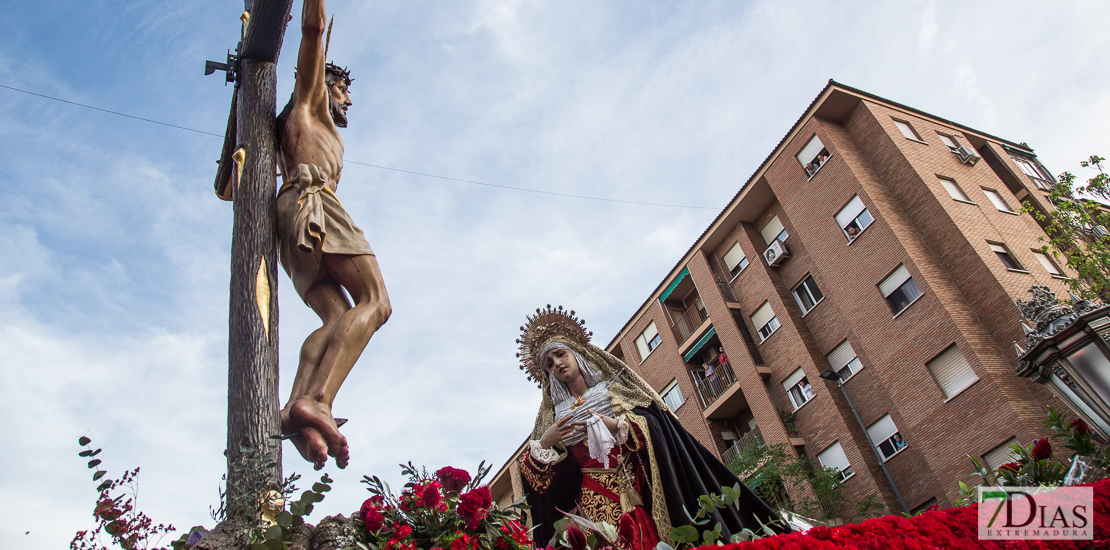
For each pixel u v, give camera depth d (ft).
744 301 97.60
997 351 69.97
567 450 15.46
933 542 10.53
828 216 87.04
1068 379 24.40
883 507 72.13
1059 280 75.41
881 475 76.48
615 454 14.53
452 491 11.17
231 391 12.88
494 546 10.34
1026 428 63.87
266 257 14.65
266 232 15.02
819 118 90.89
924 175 81.15
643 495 14.38
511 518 11.12
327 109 17.38
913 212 80.89
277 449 12.20
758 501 14.48
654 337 111.24
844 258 84.17
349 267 14.79
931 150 86.69
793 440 84.33
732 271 101.30
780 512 14.53
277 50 17.81
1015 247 77.05
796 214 91.20
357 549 9.62
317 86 17.01
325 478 10.34
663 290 109.81
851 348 83.20
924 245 78.74
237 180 15.89
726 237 102.89
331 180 16.28
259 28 17.15
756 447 82.43
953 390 70.79
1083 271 59.98
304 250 14.61
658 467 14.20
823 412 83.20
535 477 15.08
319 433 12.85
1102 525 11.06
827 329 86.38
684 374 102.83
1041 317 25.96
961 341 70.44
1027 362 26.07
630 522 11.27
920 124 90.48
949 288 74.54
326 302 14.83
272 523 10.57
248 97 17.17
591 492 14.57
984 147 96.22
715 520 13.33
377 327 14.47
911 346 75.00
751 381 90.68
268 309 14.06
